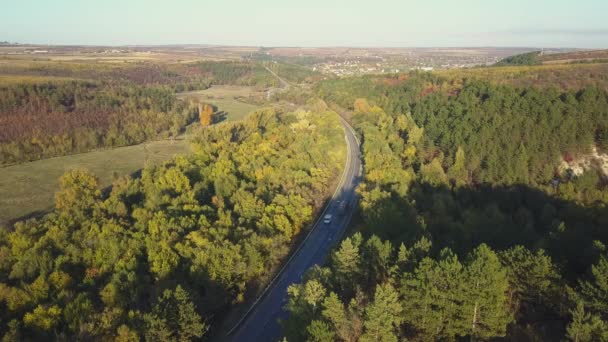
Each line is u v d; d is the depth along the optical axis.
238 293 89.56
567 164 147.62
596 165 146.50
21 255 92.81
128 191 128.12
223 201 121.62
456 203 119.75
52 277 82.38
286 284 95.69
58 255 92.94
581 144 149.62
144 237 97.44
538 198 126.06
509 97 178.62
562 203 123.31
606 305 55.28
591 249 69.94
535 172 143.62
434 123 182.75
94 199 125.69
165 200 117.12
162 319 68.06
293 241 113.88
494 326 57.69
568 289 59.47
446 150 161.00
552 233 80.50
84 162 190.38
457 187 134.50
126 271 85.19
